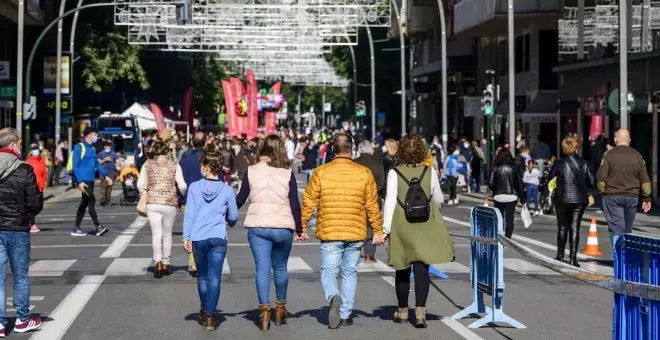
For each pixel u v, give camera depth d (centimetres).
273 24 10869
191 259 2172
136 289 1986
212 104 13300
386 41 11406
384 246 2812
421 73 9488
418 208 1537
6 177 1515
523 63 7031
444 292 1945
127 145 7969
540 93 6681
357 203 1559
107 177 4372
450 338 1474
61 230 3381
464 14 7231
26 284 1535
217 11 10338
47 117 8488
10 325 1599
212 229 1558
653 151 4628
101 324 1602
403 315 1603
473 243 1652
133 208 4531
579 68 5566
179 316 1675
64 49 8562
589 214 4062
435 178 1564
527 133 6931
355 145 8725
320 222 1566
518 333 1513
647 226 3547
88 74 8594
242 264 2405
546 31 6681
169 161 2162
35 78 8125
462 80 8494
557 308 1755
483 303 1655
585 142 5622
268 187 1556
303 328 1562
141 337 1491
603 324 1594
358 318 1655
